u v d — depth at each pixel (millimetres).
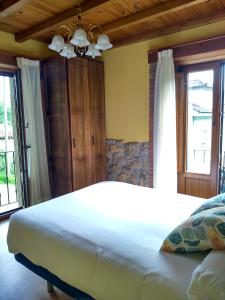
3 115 3613
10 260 2264
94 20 2791
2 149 3744
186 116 3191
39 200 3508
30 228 1693
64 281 1472
